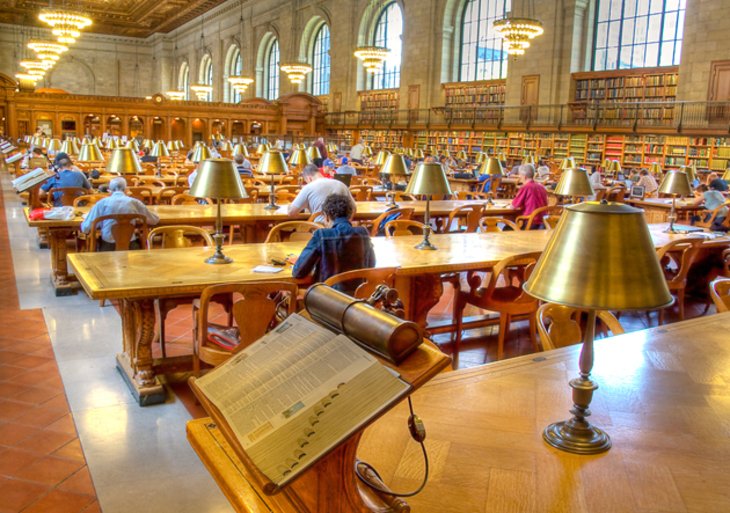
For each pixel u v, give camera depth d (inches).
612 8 837.8
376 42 1230.9
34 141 817.5
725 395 96.2
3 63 1737.2
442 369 52.5
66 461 132.7
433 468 72.4
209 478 128.1
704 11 699.4
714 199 429.4
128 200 246.1
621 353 113.2
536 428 83.0
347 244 165.0
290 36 1391.5
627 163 779.4
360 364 53.5
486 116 970.7
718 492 69.5
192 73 1835.6
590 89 840.3
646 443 80.2
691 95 716.0
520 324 238.8
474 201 416.5
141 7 1539.1
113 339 206.7
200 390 61.6
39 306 240.1
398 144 1117.1
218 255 183.3
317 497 53.7
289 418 51.7
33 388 168.1
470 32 1040.8
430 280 198.4
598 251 69.3
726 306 151.1
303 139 1216.8
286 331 63.0
